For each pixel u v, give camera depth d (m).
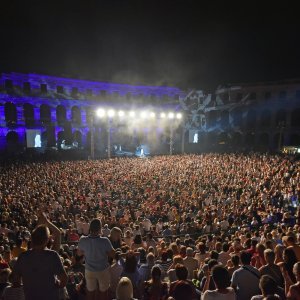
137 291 7.34
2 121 65.06
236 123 81.81
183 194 25.86
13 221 16.89
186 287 5.07
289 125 73.31
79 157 61.56
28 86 69.69
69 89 75.50
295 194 24.48
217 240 13.12
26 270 4.70
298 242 10.47
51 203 21.97
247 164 41.22
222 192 27.17
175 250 10.72
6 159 52.91
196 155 57.75
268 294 4.98
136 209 22.61
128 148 75.12
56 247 5.93
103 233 14.87
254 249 9.90
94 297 6.33
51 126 72.12
